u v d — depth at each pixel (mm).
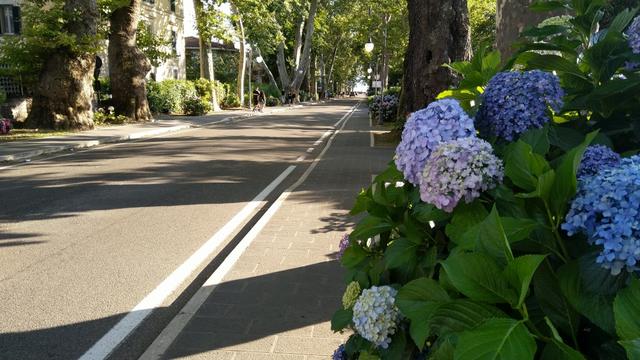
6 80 30078
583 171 1678
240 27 48938
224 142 20328
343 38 88188
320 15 66875
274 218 7910
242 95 50562
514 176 1636
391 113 30922
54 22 22500
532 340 1179
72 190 10656
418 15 15461
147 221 8141
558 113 2152
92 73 24156
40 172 13055
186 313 4531
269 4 50656
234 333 4172
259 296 4902
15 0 32969
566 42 2293
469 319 1375
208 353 3867
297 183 11047
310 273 5512
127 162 14734
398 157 1971
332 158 15203
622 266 1222
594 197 1324
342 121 34156
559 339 1195
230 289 5074
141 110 29531
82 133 22344
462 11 15156
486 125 2037
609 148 1787
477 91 2432
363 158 15203
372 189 2309
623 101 1979
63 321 4645
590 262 1348
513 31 4977
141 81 29453
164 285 5500
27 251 6633
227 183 11438
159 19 43906
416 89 15766
